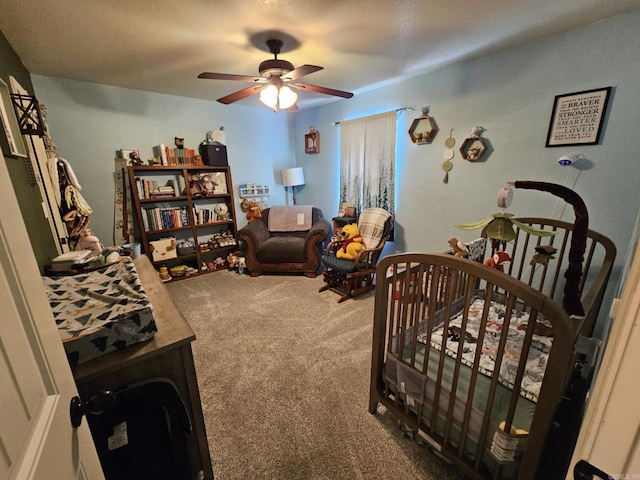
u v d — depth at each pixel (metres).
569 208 2.04
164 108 3.42
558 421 1.07
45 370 0.49
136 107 3.23
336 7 1.58
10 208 0.46
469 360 1.25
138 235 3.43
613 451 0.40
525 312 1.59
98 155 3.08
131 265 1.46
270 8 1.58
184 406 0.99
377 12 1.64
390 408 1.38
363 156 3.48
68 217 2.10
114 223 3.25
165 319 1.09
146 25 1.73
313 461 1.29
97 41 1.93
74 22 1.67
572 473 0.45
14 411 0.40
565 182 2.03
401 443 1.37
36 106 1.51
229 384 1.76
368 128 3.36
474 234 2.62
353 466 1.27
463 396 1.10
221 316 2.61
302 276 3.62
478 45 2.12
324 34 1.90
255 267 3.59
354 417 1.51
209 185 3.76
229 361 1.98
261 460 1.30
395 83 3.03
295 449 1.35
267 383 1.77
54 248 1.97
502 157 2.33
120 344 0.91
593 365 1.30
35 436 0.43
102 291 1.18
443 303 1.60
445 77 2.60
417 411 1.24
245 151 4.16
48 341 0.52
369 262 3.08
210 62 2.37
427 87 2.76
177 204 3.70
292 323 2.47
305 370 1.88
